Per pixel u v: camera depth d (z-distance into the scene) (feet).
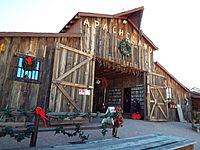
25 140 15.64
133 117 41.68
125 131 24.23
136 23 40.57
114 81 53.06
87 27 32.24
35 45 25.41
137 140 11.51
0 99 21.58
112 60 34.78
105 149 8.57
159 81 44.70
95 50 32.27
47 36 26.25
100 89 55.06
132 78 46.96
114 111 20.15
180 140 12.64
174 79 49.19
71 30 34.55
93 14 32.68
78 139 17.33
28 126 11.36
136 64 39.91
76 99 27.12
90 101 28.78
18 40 24.08
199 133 31.12
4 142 14.60
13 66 23.08
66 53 27.17
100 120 32.63
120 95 49.85
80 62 28.89
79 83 27.96
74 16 32.07
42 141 15.60
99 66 39.63
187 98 52.06
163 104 43.80
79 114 15.49
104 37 34.42
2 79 22.11
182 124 40.96
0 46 22.67
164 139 12.51
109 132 22.34
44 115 11.90
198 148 19.19
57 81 25.21
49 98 24.31
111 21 36.42
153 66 44.32
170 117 45.80
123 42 37.29
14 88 22.74
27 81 23.80
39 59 25.22
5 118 21.30
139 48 41.45
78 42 30.32
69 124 24.21
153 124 34.83
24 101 23.15
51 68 26.03
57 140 16.43
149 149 9.29
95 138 18.45
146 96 41.09
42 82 24.93
